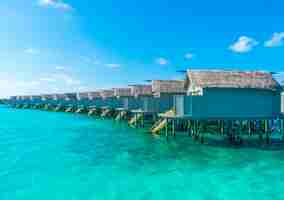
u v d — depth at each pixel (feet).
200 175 59.31
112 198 47.11
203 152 81.87
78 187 52.29
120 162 70.69
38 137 115.65
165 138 105.81
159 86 139.95
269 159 72.84
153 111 126.82
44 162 70.95
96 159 74.02
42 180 56.34
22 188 51.75
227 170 62.80
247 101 88.38
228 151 82.64
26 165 67.82
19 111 315.99
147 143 97.76
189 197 47.39
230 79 103.40
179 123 115.75
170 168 64.69
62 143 100.32
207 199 46.60
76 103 282.36
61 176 59.00
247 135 108.68
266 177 57.93
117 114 198.39
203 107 87.15
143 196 47.91
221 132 106.42
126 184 53.93
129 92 215.10
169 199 46.60
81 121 187.21
